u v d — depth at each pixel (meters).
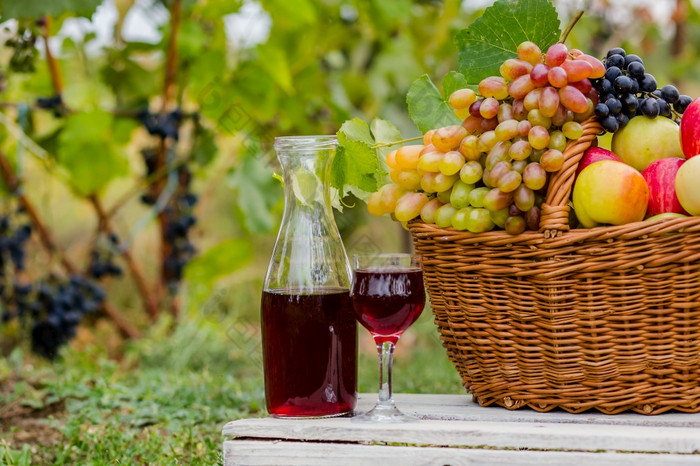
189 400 3.23
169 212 4.86
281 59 4.35
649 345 1.77
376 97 4.98
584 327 1.77
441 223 1.84
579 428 1.72
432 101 2.11
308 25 4.85
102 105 5.24
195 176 5.11
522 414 1.85
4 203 4.49
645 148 1.88
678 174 1.74
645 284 1.74
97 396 3.28
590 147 1.88
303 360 1.83
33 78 4.75
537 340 1.81
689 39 6.82
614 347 1.77
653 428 1.72
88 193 4.69
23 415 3.20
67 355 4.56
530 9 1.94
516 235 1.76
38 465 2.63
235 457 1.79
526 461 1.69
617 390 1.80
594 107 1.83
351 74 5.24
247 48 4.79
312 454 1.76
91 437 2.73
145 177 4.84
